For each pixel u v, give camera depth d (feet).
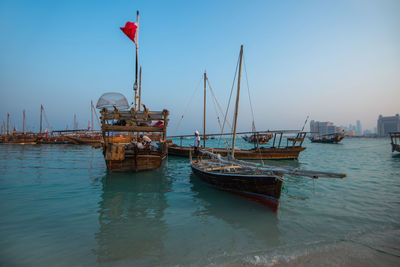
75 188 37.01
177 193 34.73
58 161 71.05
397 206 28.60
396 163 75.31
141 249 17.81
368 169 61.05
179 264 15.79
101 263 15.85
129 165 48.32
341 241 19.38
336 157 98.89
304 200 31.12
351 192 35.35
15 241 18.71
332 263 16.01
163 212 26.40
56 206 27.96
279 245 18.66
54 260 16.08
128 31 69.97
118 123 53.16
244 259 16.44
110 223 22.89
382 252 17.56
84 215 25.05
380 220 24.08
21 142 170.71
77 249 17.66
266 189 26.94
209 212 26.43
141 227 22.02
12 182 40.70
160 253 17.29
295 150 84.28
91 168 57.31
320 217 24.91
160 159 51.34
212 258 16.57
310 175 22.36
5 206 27.53
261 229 21.77
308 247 18.30
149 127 52.65
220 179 33.71
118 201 30.45
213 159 52.49
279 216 25.18
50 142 170.91
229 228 22.00
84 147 140.46
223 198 32.01
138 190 36.37
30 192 34.17
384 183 41.83
